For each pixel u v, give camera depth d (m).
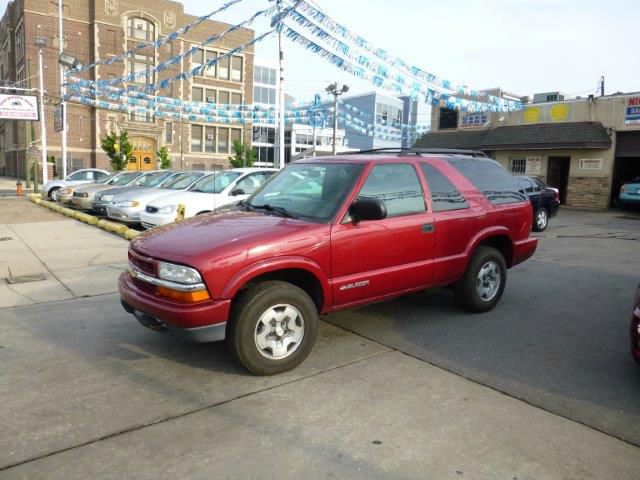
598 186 20.36
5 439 3.22
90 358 4.54
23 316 5.78
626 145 19.78
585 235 12.92
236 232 4.23
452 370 4.31
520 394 3.87
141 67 46.53
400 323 5.52
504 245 6.23
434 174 5.43
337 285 4.46
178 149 49.41
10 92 50.19
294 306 4.20
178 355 4.61
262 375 4.16
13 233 11.99
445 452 3.11
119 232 11.67
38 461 3.00
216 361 4.47
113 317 5.74
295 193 5.06
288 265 4.14
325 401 3.74
